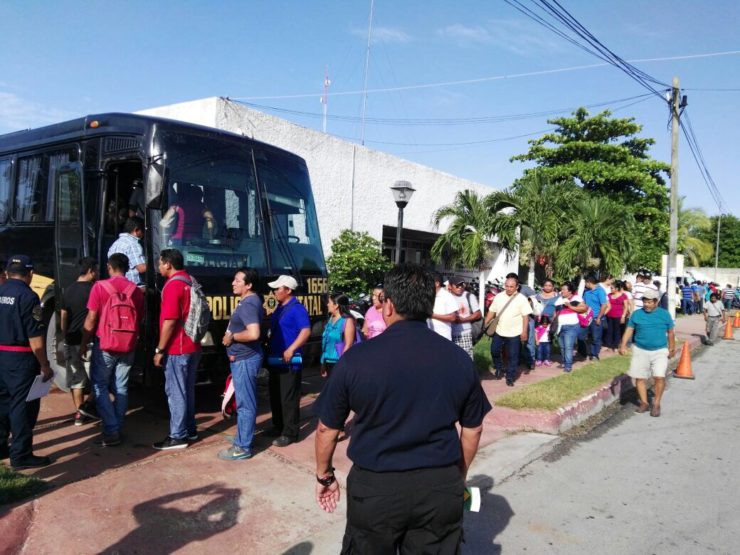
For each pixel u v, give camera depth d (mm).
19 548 3699
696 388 10664
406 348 2467
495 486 5340
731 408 8945
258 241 6773
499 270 22984
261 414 7117
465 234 15539
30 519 4020
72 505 4246
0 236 8109
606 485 5461
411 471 2373
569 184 15711
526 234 15305
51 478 4746
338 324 6812
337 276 12930
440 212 16344
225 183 6566
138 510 4250
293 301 5930
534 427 7133
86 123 6746
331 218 14391
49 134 7320
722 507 5004
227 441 5949
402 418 2381
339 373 2475
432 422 2393
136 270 6047
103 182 6469
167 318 5375
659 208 27875
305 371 9688
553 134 28281
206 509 4344
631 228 15594
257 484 4859
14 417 4828
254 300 5438
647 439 7082
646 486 5461
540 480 5523
